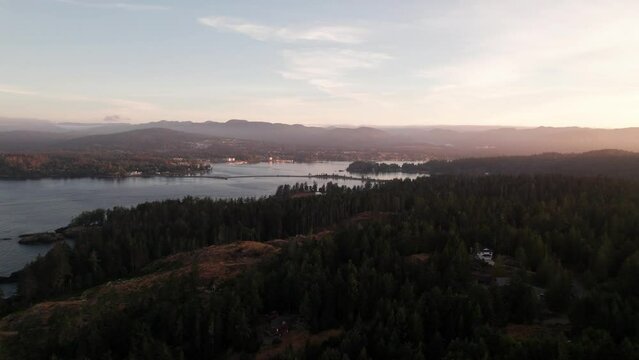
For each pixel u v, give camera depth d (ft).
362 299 245.86
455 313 218.18
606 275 274.36
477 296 226.38
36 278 386.73
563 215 376.48
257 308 260.42
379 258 291.38
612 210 379.96
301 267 280.72
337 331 242.17
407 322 210.79
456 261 274.98
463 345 184.75
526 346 178.40
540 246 305.32
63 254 405.80
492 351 182.70
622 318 194.80
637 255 255.70
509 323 230.68
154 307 255.91
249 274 285.64
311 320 248.93
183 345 232.94
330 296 254.88
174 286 293.23
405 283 250.57
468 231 350.64
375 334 203.72
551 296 243.60
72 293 376.68
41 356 242.99
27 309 309.22
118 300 293.43
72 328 257.96
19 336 260.42
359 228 370.53
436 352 198.18
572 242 314.35
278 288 273.13
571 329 215.51
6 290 406.21
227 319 244.01
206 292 285.64
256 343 234.17
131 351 225.56
